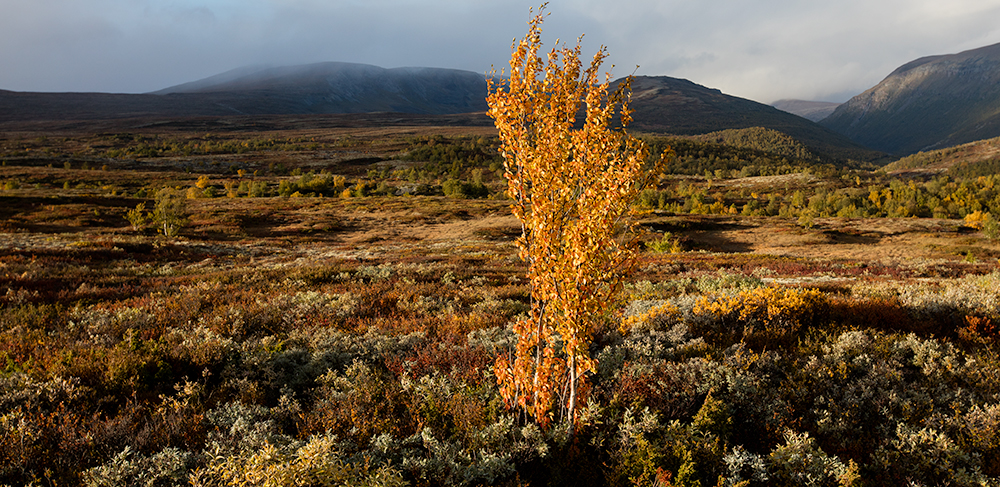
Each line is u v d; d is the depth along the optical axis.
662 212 77.12
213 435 5.19
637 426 5.10
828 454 4.89
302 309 11.83
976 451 4.82
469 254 35.47
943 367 6.54
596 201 4.49
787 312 9.02
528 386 5.22
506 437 5.16
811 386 6.17
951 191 131.75
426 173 166.25
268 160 191.25
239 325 10.21
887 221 69.06
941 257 43.81
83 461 4.73
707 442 4.84
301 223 62.47
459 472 4.54
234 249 37.66
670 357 7.45
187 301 12.84
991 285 11.36
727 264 28.50
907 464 4.71
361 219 66.75
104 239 35.50
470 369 7.11
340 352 8.37
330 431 5.09
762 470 4.55
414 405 5.91
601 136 4.52
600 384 6.51
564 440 4.99
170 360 7.59
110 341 8.80
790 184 190.38
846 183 193.88
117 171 144.88
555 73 4.73
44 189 91.56
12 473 4.44
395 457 4.91
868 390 5.89
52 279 17.42
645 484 4.37
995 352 7.01
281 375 7.35
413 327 10.19
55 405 5.88
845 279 19.55
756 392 5.91
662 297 13.80
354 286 16.34
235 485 4.02
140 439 5.04
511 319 10.87
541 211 4.63
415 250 40.09
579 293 4.67
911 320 8.95
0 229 43.09
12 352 7.98
